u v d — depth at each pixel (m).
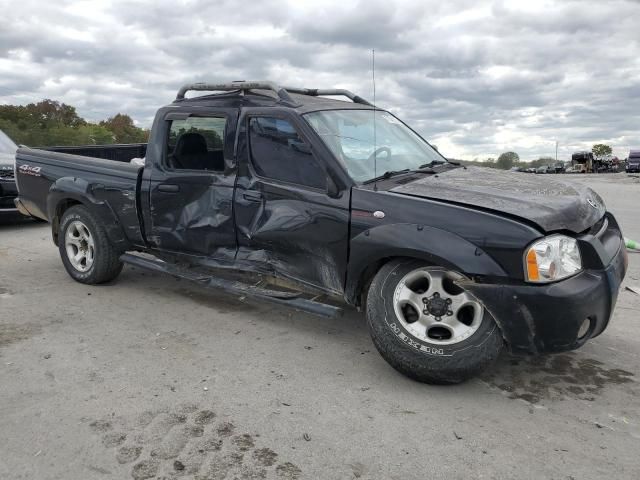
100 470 2.60
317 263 3.94
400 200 3.50
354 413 3.13
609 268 3.30
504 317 3.16
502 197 3.45
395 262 3.50
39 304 4.99
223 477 2.55
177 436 2.88
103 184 5.25
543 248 3.11
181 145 4.80
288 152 4.09
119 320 4.61
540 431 2.96
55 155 5.78
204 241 4.61
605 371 3.69
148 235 5.05
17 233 8.60
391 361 3.45
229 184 4.38
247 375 3.60
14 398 3.26
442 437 2.89
